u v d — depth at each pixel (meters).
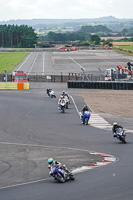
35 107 105.06
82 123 79.94
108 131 71.50
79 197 34.34
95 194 34.97
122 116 87.56
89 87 148.75
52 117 88.56
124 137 60.53
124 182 38.56
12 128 76.56
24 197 35.44
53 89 148.75
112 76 165.88
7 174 45.09
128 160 49.47
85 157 52.28
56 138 66.12
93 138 65.31
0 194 36.94
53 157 52.94
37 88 154.25
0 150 58.41
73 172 44.50
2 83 153.75
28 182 41.31
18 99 122.81
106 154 53.62
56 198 34.44
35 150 57.69
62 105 94.75
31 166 48.59
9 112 97.25
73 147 58.91
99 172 43.69
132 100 113.50
